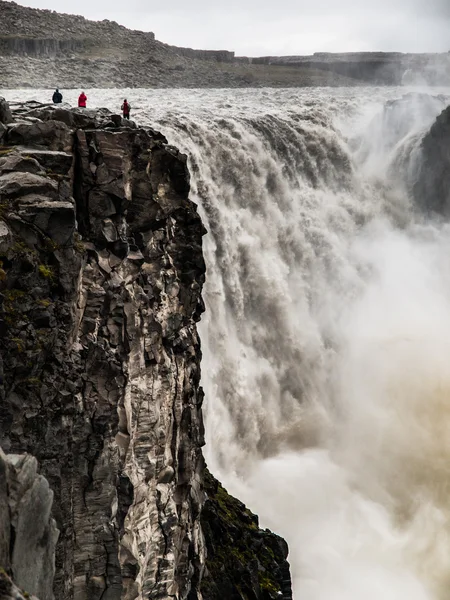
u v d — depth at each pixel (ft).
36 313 67.10
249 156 186.70
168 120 180.75
